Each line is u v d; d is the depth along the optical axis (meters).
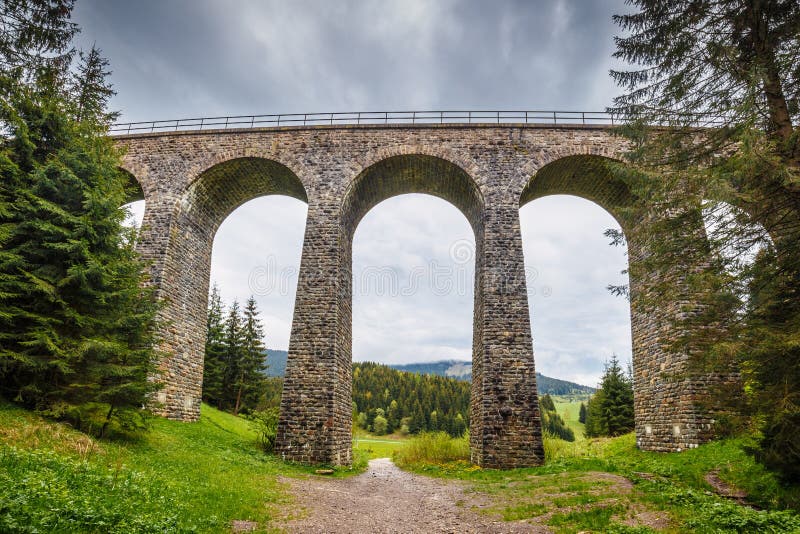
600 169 23.72
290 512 10.62
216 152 24.22
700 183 11.55
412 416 83.25
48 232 12.66
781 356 10.23
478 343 22.42
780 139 11.20
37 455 8.81
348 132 24.02
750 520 8.25
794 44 10.97
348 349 23.53
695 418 19.00
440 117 24.53
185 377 23.22
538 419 19.81
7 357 11.57
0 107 11.98
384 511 11.90
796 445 9.91
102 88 17.59
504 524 10.21
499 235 22.27
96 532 6.29
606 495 11.45
